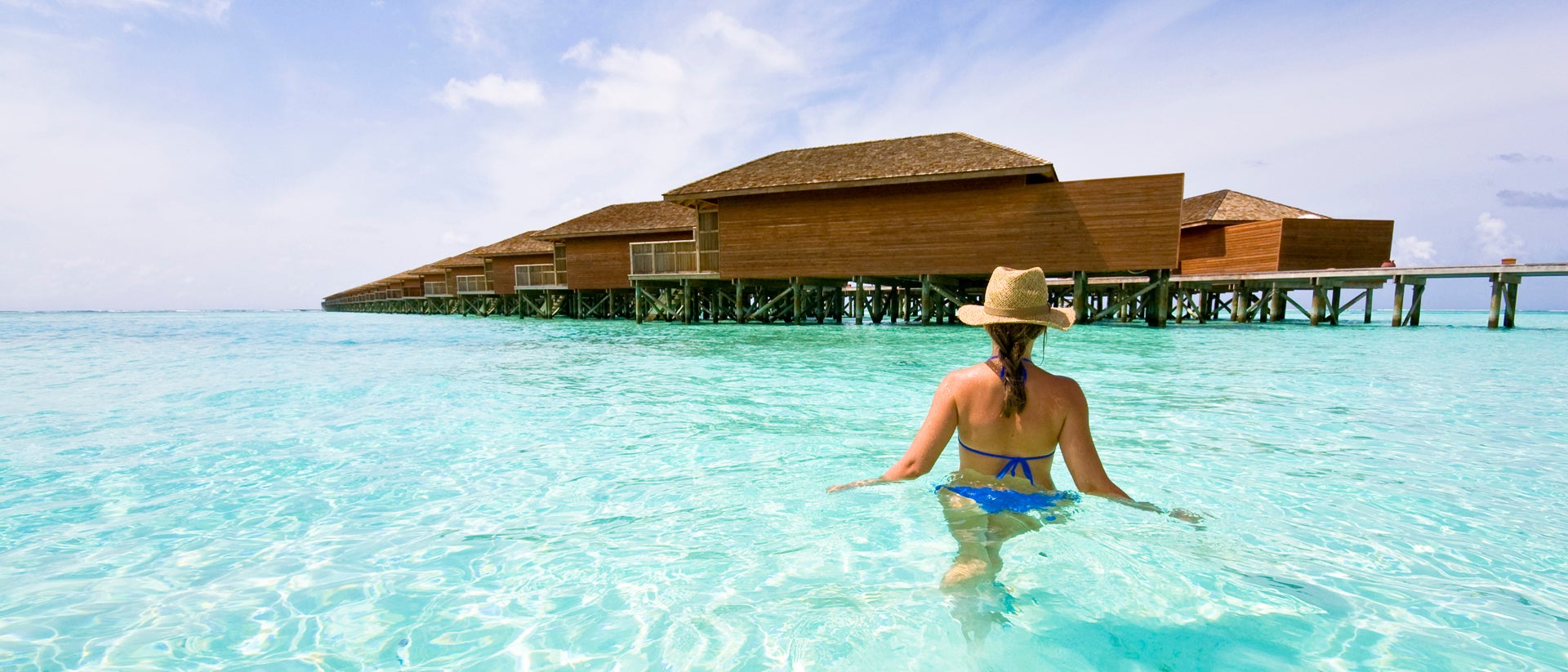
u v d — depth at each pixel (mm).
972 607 1654
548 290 30969
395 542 2275
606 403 5344
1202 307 22250
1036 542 1942
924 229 17469
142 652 1558
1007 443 2059
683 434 4082
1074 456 2020
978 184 16844
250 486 3006
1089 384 6203
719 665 1451
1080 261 16156
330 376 7516
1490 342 12016
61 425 4531
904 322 23891
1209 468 3129
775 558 2025
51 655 1534
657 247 22000
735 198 19438
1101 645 1475
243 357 10328
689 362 8750
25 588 1919
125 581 1972
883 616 1635
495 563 2070
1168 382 6324
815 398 5531
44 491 2934
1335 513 2439
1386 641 1506
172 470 3291
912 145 18859
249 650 1563
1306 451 3508
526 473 3195
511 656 1523
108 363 9219
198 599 1843
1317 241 21234
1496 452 3486
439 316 41188
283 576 1995
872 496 2303
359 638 1621
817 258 18672
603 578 1940
